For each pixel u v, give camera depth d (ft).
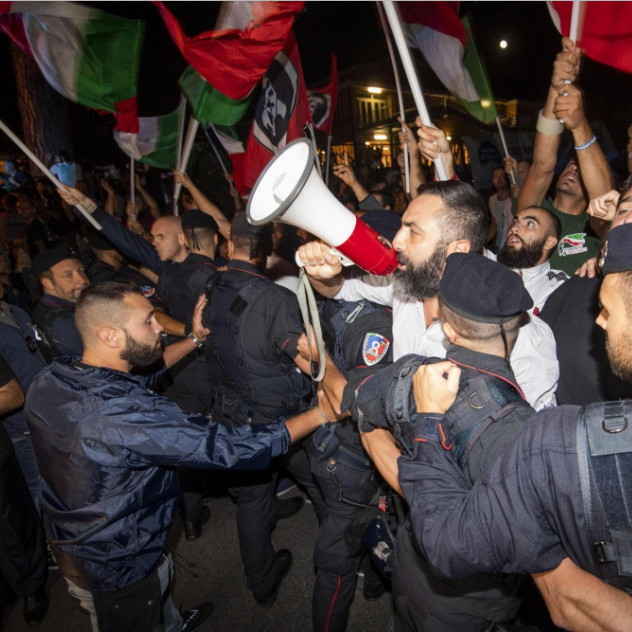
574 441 2.70
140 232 16.40
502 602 4.48
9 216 31.60
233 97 10.54
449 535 3.13
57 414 5.43
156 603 6.23
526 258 8.00
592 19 8.12
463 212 4.92
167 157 15.16
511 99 49.03
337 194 32.91
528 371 4.99
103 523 5.47
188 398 11.28
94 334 5.82
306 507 11.21
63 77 12.47
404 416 3.92
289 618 8.35
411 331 5.62
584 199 10.09
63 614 8.69
